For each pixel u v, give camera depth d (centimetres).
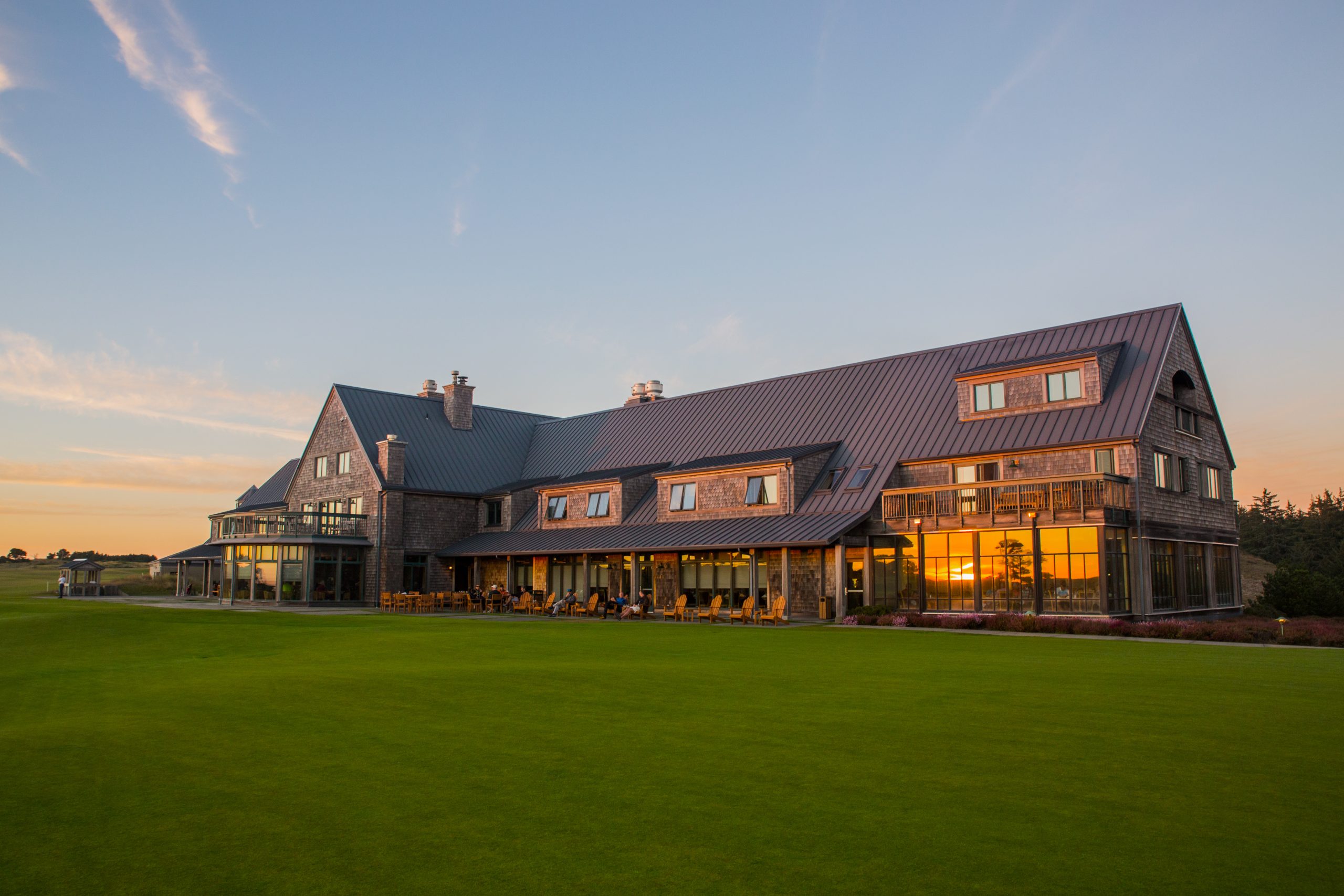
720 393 4834
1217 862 620
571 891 584
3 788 840
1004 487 3072
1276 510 8819
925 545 3278
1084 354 3178
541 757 931
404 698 1330
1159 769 863
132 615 3300
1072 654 1938
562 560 4612
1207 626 2491
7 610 3703
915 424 3684
